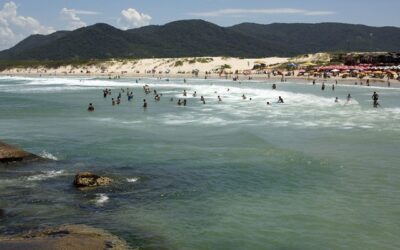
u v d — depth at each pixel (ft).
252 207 59.88
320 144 102.06
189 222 54.19
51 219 53.78
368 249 47.44
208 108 181.27
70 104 197.06
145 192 65.72
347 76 360.28
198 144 101.91
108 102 208.64
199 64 582.35
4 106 185.88
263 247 47.75
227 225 53.42
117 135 114.01
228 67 549.54
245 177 74.28
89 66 650.43
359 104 187.83
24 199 61.05
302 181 71.92
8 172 75.10
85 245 44.04
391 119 143.13
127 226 52.16
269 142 103.14
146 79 447.01
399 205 60.29
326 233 51.34
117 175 73.61
